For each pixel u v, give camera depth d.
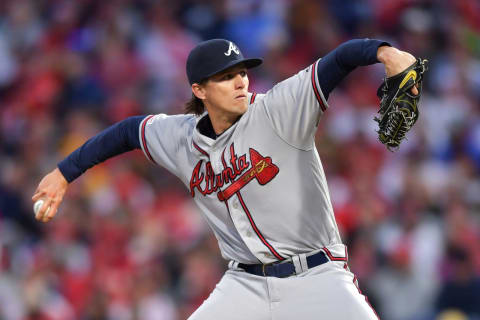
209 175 14.53
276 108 13.69
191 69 14.17
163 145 15.24
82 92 43.94
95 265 33.94
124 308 31.62
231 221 14.51
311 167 14.01
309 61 45.50
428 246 33.47
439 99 42.81
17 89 45.59
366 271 32.41
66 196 36.59
